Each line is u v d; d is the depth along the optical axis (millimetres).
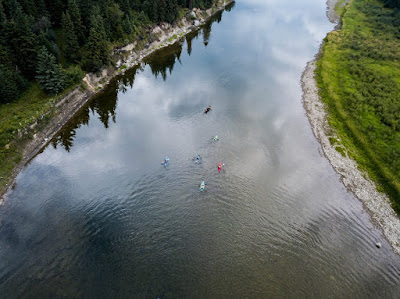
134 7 102625
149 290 31562
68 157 51781
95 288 31688
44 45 64750
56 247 36031
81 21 76250
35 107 57844
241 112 65312
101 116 64375
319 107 68875
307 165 51531
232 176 47469
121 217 40250
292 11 148750
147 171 48062
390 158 52438
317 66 89500
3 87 55719
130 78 82062
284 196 44688
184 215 40750
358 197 46219
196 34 117500
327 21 134250
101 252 35438
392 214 43812
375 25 118750
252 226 39656
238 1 168250
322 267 35156
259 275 33594
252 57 96000
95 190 44625
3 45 59719
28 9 70562
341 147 56281
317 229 40094
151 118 63219
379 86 73688
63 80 63250
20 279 32531
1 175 45844
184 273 33375
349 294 32656
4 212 40812
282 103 70000
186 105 67875
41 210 41250
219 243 37062
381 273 35438
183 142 55031
